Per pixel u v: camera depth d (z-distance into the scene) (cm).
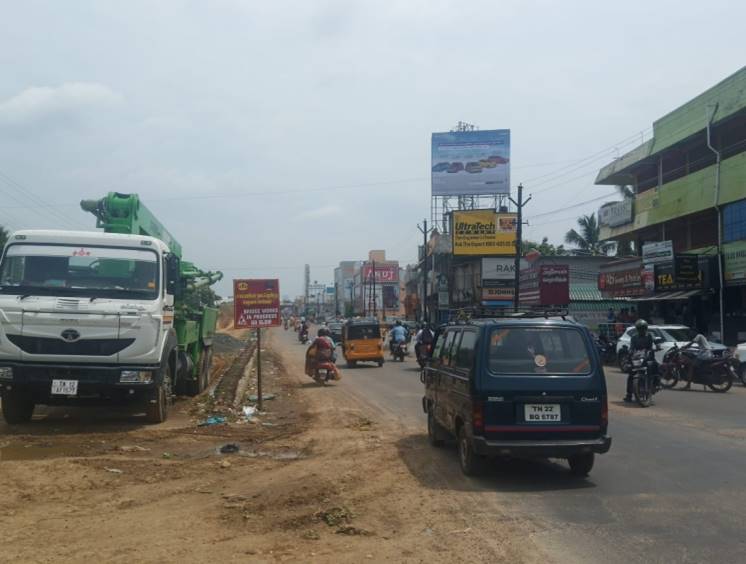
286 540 605
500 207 5738
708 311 3180
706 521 661
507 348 827
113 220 1371
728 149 3033
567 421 814
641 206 3653
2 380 1155
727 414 1413
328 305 17300
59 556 559
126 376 1180
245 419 1352
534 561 552
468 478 848
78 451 1019
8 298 1168
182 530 632
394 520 670
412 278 8331
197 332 1802
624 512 695
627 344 2589
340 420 1365
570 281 4972
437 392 1027
